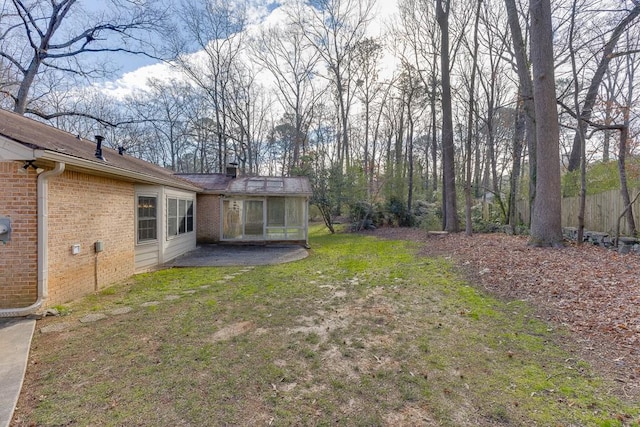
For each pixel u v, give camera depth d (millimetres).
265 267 8602
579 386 2742
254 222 13656
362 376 2969
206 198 13523
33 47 12586
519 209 13547
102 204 6344
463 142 22094
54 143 5332
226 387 2775
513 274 6266
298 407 2504
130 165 7797
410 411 2451
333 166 19547
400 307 4949
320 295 5711
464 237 11945
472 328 4066
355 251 11430
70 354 3389
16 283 4633
